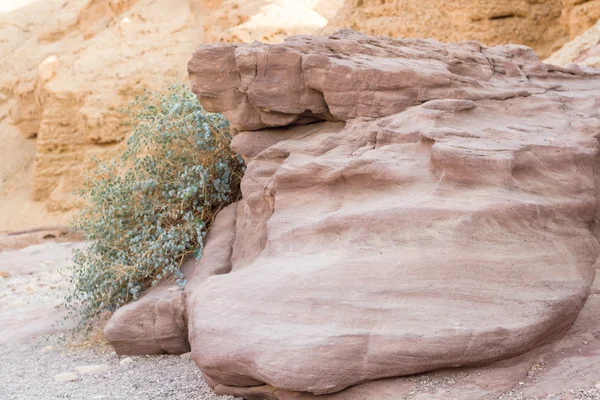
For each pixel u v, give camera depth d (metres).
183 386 4.45
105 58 23.11
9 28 29.45
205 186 5.83
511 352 3.55
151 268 5.70
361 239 4.07
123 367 5.08
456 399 3.42
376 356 3.51
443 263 3.80
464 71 5.54
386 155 4.55
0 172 25.44
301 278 3.93
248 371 3.73
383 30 17.09
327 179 4.55
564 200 4.28
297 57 5.16
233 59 5.33
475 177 4.14
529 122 5.03
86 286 6.05
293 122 5.37
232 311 3.96
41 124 23.31
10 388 4.84
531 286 3.77
